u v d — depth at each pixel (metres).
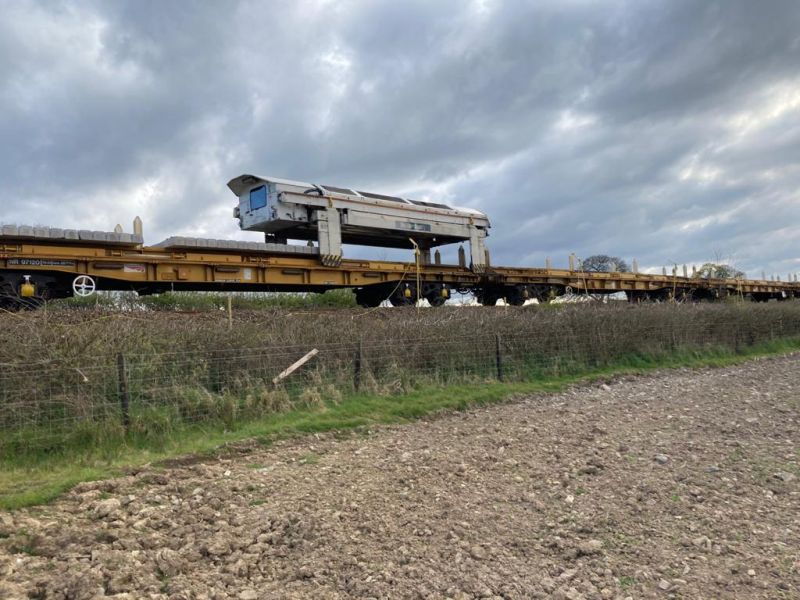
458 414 8.49
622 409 8.66
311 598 3.36
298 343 9.07
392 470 5.70
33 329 7.23
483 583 3.54
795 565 3.72
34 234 12.61
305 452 6.35
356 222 19.47
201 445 6.29
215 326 9.12
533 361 11.67
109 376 6.88
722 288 33.88
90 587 3.26
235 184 19.50
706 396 9.72
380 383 9.20
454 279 22.00
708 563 3.78
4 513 4.26
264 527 4.25
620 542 4.10
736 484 5.23
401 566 3.75
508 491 5.11
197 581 3.47
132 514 4.40
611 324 13.66
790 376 12.14
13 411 5.96
